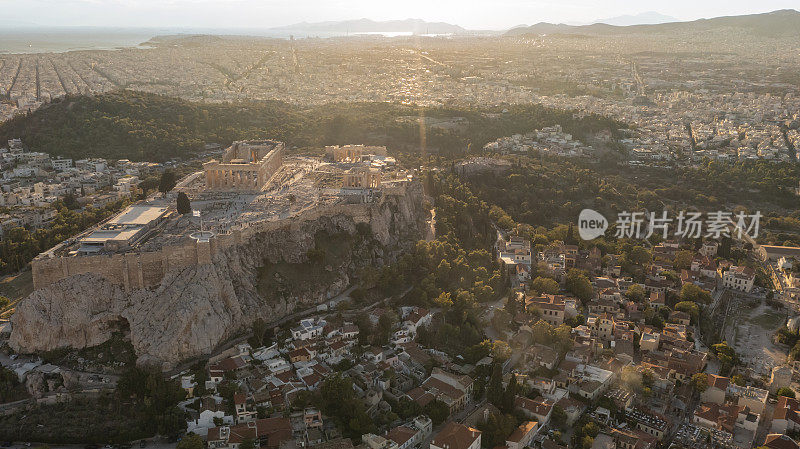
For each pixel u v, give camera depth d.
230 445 193.00
